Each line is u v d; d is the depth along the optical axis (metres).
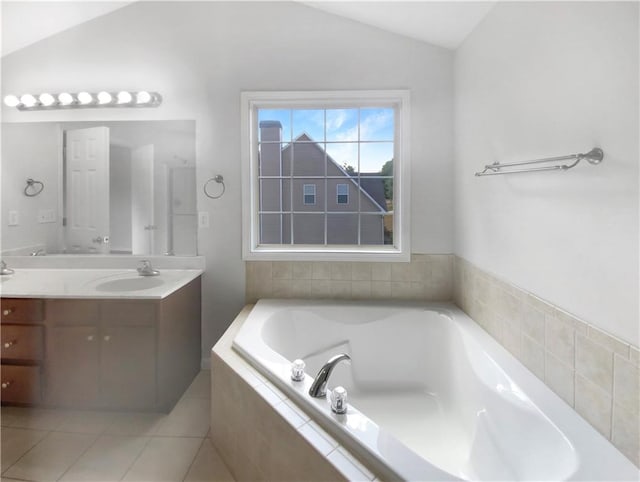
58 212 2.45
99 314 1.85
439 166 2.29
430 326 2.10
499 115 1.63
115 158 2.41
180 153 2.38
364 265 2.35
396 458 0.91
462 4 1.73
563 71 1.17
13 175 2.44
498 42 1.63
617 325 0.96
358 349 2.13
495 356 1.53
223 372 1.54
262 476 1.27
